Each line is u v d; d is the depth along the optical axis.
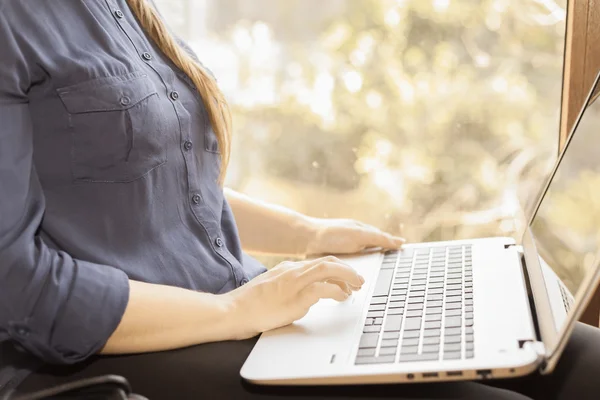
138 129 0.93
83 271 0.84
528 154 1.71
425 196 1.81
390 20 1.75
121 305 0.84
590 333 0.98
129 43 0.99
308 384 0.77
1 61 0.83
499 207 1.75
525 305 0.91
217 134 1.08
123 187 0.93
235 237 1.13
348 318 0.92
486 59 1.70
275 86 1.85
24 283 0.80
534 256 1.08
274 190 1.90
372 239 1.21
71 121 0.90
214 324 0.88
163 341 0.86
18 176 0.83
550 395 0.91
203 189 1.05
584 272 0.84
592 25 1.28
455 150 1.77
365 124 1.81
